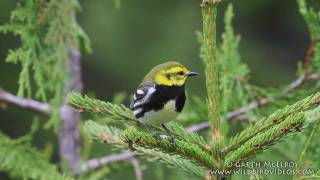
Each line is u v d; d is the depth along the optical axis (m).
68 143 12.59
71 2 11.55
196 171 7.50
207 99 7.20
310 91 11.07
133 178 18.83
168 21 23.30
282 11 26.05
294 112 7.00
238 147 6.99
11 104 12.35
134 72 23.38
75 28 11.77
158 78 8.84
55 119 11.89
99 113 8.32
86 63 23.59
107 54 23.39
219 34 23.81
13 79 22.19
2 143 12.19
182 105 8.80
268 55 25.81
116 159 12.51
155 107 8.56
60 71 11.53
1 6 21.11
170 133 8.23
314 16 11.42
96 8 23.19
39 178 12.46
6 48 22.14
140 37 23.33
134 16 23.28
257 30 25.89
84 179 12.49
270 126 6.97
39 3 11.38
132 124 8.54
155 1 23.44
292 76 24.08
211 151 7.06
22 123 23.06
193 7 23.34
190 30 23.12
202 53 11.29
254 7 25.81
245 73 11.55
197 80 20.62
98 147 17.12
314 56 11.49
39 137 22.34
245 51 25.12
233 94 11.89
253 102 11.60
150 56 23.23
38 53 12.01
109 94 23.62
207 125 12.19
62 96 11.72
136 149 7.75
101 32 23.22
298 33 26.17
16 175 12.38
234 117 11.77
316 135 9.82
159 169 13.64
